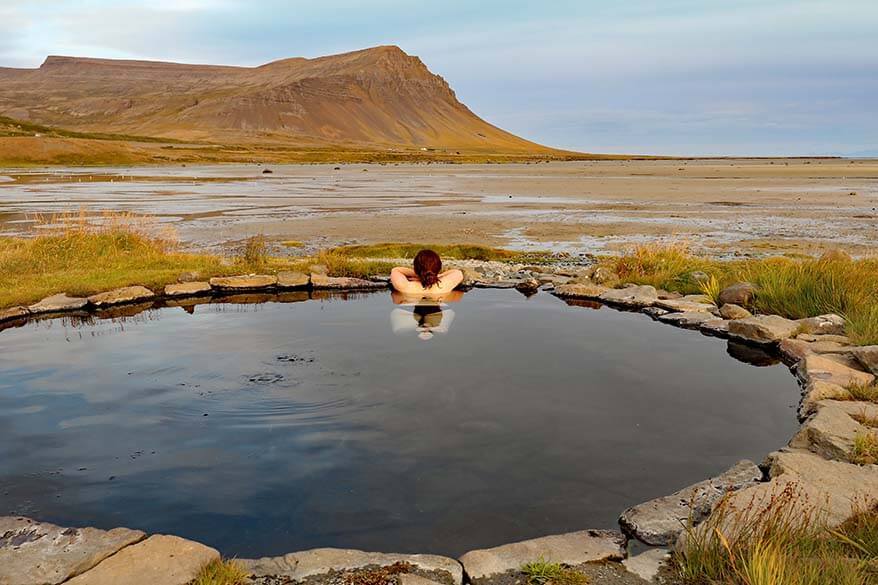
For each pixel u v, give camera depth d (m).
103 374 6.89
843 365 7.12
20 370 7.06
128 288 11.23
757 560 3.29
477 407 5.88
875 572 3.32
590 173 78.62
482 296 11.62
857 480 4.44
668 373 7.13
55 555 3.72
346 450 5.03
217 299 11.39
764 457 5.10
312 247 18.41
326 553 3.73
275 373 6.84
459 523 4.12
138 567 3.60
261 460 4.89
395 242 19.52
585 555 3.75
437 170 91.94
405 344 8.07
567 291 11.52
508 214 27.89
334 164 129.38
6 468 4.79
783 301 10.16
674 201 34.47
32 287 11.22
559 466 4.81
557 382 6.66
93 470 4.77
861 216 26.20
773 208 30.12
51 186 47.88
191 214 27.47
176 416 5.72
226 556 3.81
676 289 11.74
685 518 4.11
